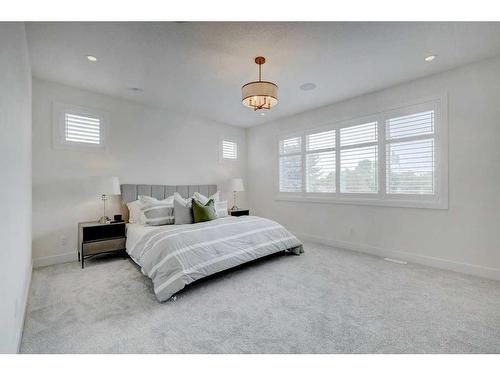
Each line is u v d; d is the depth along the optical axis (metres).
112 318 1.95
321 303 2.19
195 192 4.47
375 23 2.12
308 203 4.68
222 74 3.09
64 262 3.35
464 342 1.64
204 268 2.51
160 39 2.34
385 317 1.95
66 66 2.86
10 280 1.35
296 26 2.15
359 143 3.93
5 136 1.27
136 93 3.70
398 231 3.49
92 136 3.64
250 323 1.88
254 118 5.14
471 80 2.85
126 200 3.88
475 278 2.75
